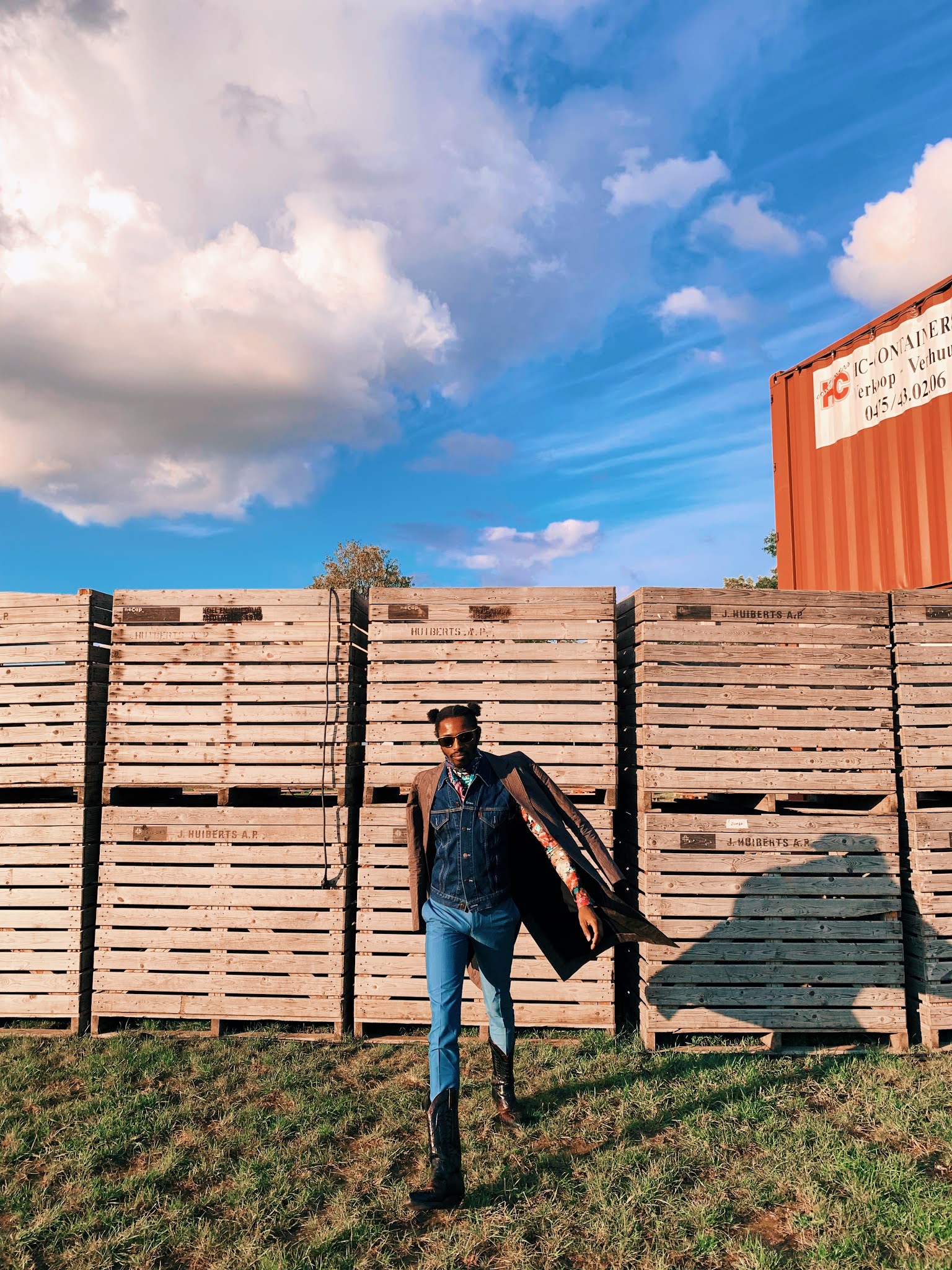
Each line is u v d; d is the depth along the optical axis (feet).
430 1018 15.85
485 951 11.80
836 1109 12.79
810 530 23.81
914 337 20.51
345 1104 12.87
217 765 16.89
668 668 16.38
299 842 16.69
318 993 16.24
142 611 17.31
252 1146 11.65
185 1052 15.19
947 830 16.22
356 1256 9.18
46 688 17.21
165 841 16.80
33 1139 11.80
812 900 15.96
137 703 17.13
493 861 11.46
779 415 25.29
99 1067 14.39
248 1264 8.93
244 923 16.49
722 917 15.90
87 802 17.04
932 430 19.81
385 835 16.46
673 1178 10.67
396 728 16.58
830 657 16.53
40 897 16.75
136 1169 11.10
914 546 20.18
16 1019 17.13
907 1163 10.89
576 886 11.02
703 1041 15.65
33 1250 9.29
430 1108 10.27
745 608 16.58
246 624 17.16
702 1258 9.21
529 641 16.79
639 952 16.48
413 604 16.90
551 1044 15.52
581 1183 10.64
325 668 16.98
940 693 16.60
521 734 16.49
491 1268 9.02
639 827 16.43
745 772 16.25
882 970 15.81
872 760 16.31
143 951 16.60
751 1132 11.93
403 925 16.21
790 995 15.69
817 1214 9.79
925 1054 15.30
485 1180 10.63
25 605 17.39
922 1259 9.04
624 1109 12.64
